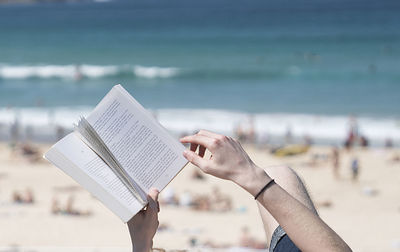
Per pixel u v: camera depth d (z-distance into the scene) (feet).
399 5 518.37
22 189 79.82
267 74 212.23
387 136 120.06
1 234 57.77
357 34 325.83
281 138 121.08
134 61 254.06
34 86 198.80
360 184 85.46
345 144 110.42
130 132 8.01
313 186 85.25
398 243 57.67
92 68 221.46
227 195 77.51
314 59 243.81
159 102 168.66
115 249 23.45
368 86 185.88
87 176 7.73
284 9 523.70
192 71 216.13
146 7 633.61
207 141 7.07
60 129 122.52
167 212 68.28
